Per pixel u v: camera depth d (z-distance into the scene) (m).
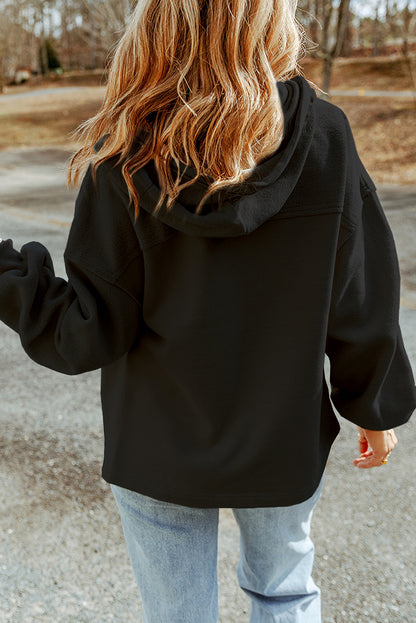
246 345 1.00
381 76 22.75
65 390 3.16
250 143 0.89
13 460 2.49
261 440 1.01
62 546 2.01
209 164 0.89
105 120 0.97
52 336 1.04
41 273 1.06
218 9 0.87
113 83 0.97
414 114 15.22
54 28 45.09
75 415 2.88
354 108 16.78
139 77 0.92
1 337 3.90
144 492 1.06
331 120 0.99
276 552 1.17
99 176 0.96
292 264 0.97
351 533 2.08
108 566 1.93
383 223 1.05
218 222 0.90
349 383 1.10
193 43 0.88
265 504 1.03
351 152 1.01
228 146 0.89
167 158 0.91
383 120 15.16
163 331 1.00
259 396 1.01
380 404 1.10
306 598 1.23
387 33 27.58
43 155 14.98
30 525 2.11
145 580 1.15
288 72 1.01
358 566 1.93
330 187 0.96
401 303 4.31
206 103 0.88
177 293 0.98
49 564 1.93
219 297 0.97
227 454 1.01
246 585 1.25
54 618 1.73
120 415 1.08
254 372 1.01
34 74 42.56
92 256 0.99
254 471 1.02
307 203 0.96
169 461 1.03
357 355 1.05
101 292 1.00
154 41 0.90
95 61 43.66
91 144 1.00
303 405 1.01
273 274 0.98
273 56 0.95
